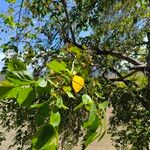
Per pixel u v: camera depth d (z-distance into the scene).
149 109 9.59
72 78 1.36
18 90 1.18
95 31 10.61
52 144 1.17
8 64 1.17
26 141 9.66
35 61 7.07
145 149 8.66
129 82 10.16
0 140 10.26
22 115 7.70
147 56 10.88
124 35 11.32
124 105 9.66
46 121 1.21
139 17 11.19
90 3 10.46
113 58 10.79
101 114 1.36
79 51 1.72
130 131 10.25
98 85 1.81
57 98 1.26
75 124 7.70
